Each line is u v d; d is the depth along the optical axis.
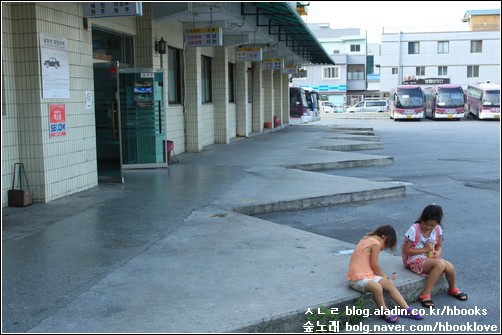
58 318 4.22
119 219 7.35
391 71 63.03
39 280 5.02
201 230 6.84
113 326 4.09
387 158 15.13
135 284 4.93
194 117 15.71
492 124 37.81
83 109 9.26
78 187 9.20
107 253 5.84
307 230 7.71
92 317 4.24
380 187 10.12
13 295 4.67
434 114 44.12
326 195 9.28
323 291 4.79
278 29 19.30
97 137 10.24
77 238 6.41
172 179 10.77
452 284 5.21
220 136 18.97
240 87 21.64
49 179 8.30
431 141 23.11
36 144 8.08
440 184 11.85
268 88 26.36
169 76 15.02
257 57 18.91
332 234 7.50
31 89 7.98
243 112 21.81
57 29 8.38
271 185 10.18
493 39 60.25
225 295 4.68
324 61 32.97
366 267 4.83
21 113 8.04
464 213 8.98
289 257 5.77
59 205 8.15
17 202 7.99
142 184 10.14
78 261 5.57
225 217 7.54
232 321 4.17
